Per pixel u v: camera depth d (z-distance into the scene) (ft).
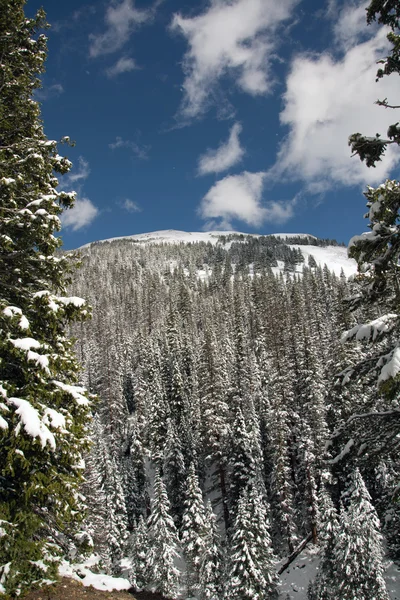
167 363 220.02
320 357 182.70
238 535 99.55
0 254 32.35
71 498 31.30
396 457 31.01
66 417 31.14
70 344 35.88
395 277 29.86
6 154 35.55
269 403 165.48
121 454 195.31
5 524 26.37
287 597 110.52
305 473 131.95
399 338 27.55
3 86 34.37
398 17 27.30
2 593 26.53
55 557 35.24
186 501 126.21
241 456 137.18
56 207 33.68
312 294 377.30
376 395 30.35
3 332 28.12
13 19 34.35
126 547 141.28
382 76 27.96
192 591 119.14
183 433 171.01
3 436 25.34
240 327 230.68
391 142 27.53
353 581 82.94
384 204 26.76
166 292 503.61
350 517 86.99
